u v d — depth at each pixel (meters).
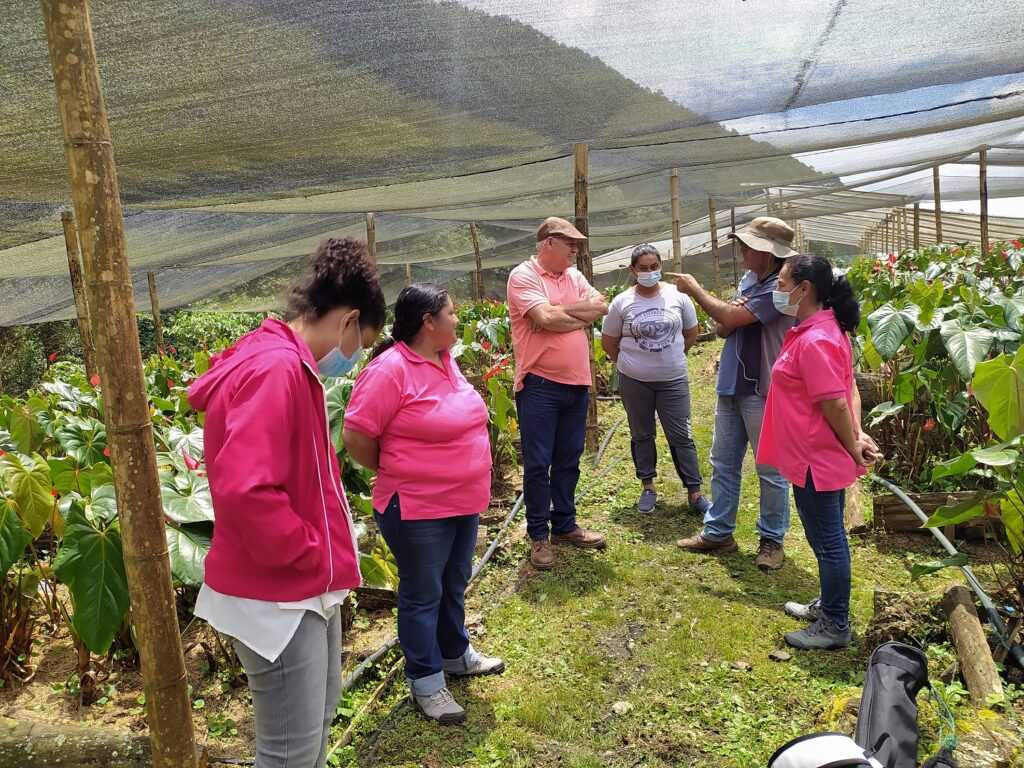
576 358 4.41
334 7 2.76
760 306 4.16
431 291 3.06
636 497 5.77
